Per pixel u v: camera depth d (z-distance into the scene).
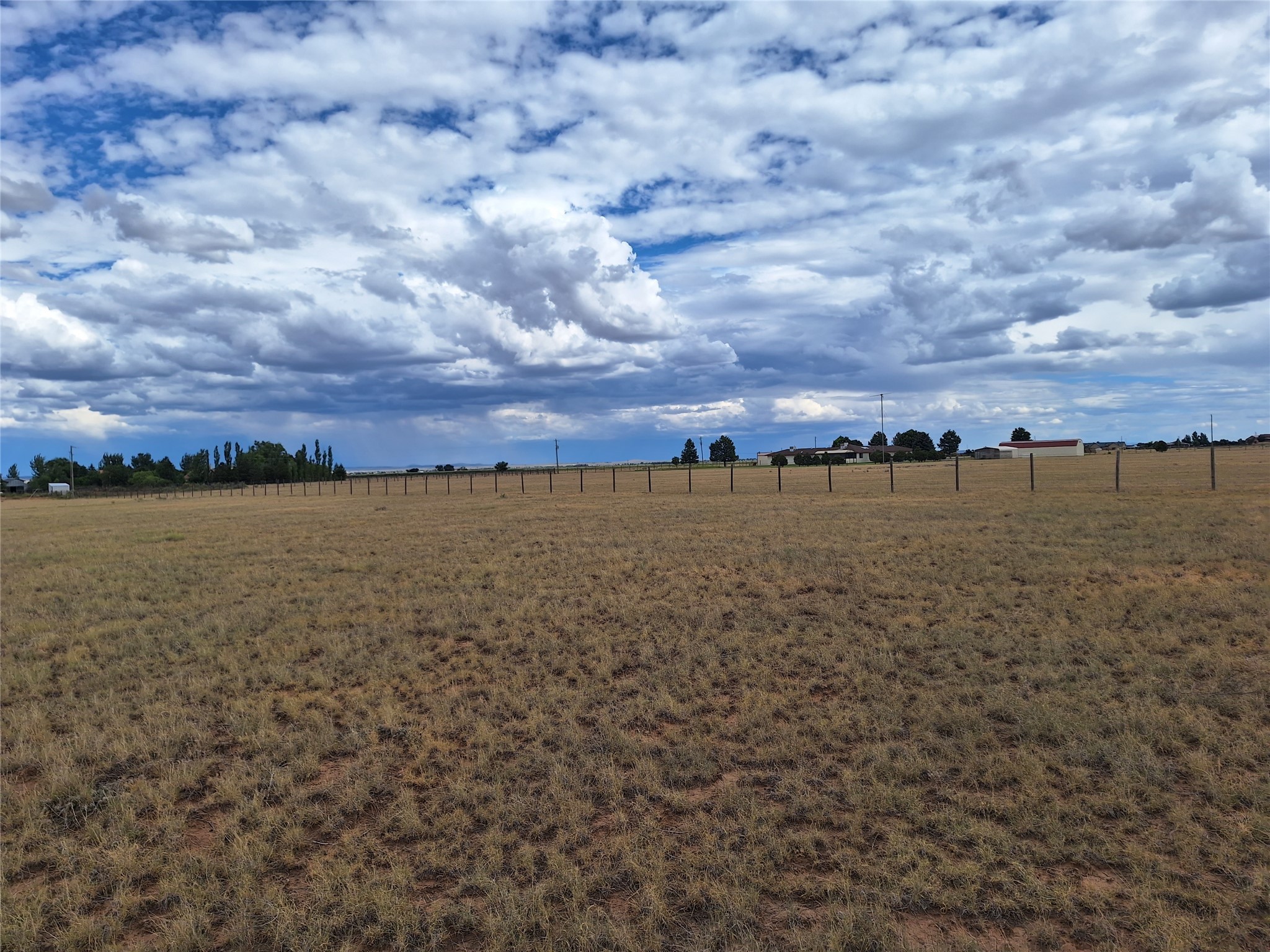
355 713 8.38
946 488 38.41
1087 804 5.62
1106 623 10.51
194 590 16.25
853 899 4.62
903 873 4.89
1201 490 29.09
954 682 8.46
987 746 6.74
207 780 6.81
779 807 5.71
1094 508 23.75
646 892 4.72
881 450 139.50
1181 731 6.79
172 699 9.06
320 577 17.48
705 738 7.16
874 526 21.84
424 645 11.26
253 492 83.75
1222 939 4.14
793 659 9.59
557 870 5.04
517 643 10.98
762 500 34.88
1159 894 4.56
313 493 73.31
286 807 6.15
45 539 29.22
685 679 8.98
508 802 6.05
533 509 34.53
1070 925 4.38
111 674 10.34
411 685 9.41
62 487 106.75
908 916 4.50
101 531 32.41
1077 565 14.41
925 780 6.18
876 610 11.76
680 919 4.55
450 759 6.99
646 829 5.54
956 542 17.97
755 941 4.26
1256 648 9.07
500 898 4.73
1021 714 7.33
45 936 4.68
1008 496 30.23
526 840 5.52
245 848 5.40
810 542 19.02
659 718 7.95
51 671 10.70
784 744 6.94
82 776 6.95
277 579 17.45
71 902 4.96
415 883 5.05
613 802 5.98
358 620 12.93
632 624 11.79
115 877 5.26
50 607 15.02
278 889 4.97
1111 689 7.91
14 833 5.96
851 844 5.25
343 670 10.19
